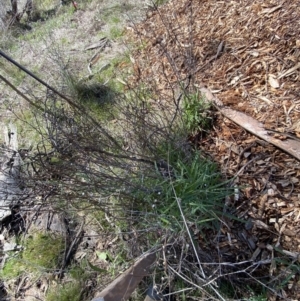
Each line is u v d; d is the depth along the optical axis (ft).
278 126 8.32
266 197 7.52
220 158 8.45
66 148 7.63
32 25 19.56
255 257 7.00
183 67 11.00
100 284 7.85
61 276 8.32
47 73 13.37
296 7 10.28
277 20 10.37
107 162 7.42
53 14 19.84
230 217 7.14
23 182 8.17
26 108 12.31
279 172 7.75
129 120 8.54
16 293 8.38
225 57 10.54
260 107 8.87
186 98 9.32
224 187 7.84
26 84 13.23
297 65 9.21
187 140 8.89
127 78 12.10
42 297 8.14
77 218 9.02
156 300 6.74
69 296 7.93
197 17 12.50
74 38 15.24
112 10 16.02
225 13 11.79
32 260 8.75
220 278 6.87
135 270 6.74
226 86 9.83
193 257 6.76
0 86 13.79
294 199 7.34
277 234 7.07
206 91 9.87
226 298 6.59
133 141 8.67
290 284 6.54
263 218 7.32
